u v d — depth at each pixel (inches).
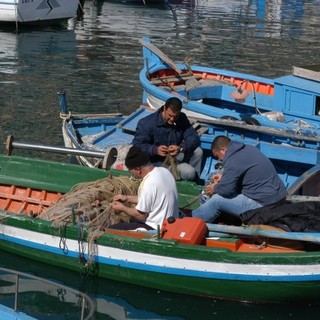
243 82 879.1
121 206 515.2
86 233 512.7
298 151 678.5
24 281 520.1
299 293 488.7
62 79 1132.5
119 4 2007.9
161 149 617.0
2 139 844.6
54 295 505.7
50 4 1609.3
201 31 1649.9
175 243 492.4
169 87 860.0
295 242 505.0
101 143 721.0
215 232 512.7
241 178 519.2
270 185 516.7
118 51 1365.7
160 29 1644.9
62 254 528.4
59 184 611.2
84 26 1648.6
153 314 494.3
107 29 1615.4
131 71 1199.6
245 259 482.0
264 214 504.7
